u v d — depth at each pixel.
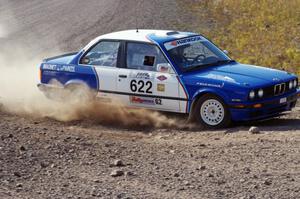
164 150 13.52
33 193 10.70
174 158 12.79
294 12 39.62
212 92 15.23
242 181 11.03
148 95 16.25
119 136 15.30
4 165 12.30
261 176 11.26
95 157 12.98
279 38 30.78
